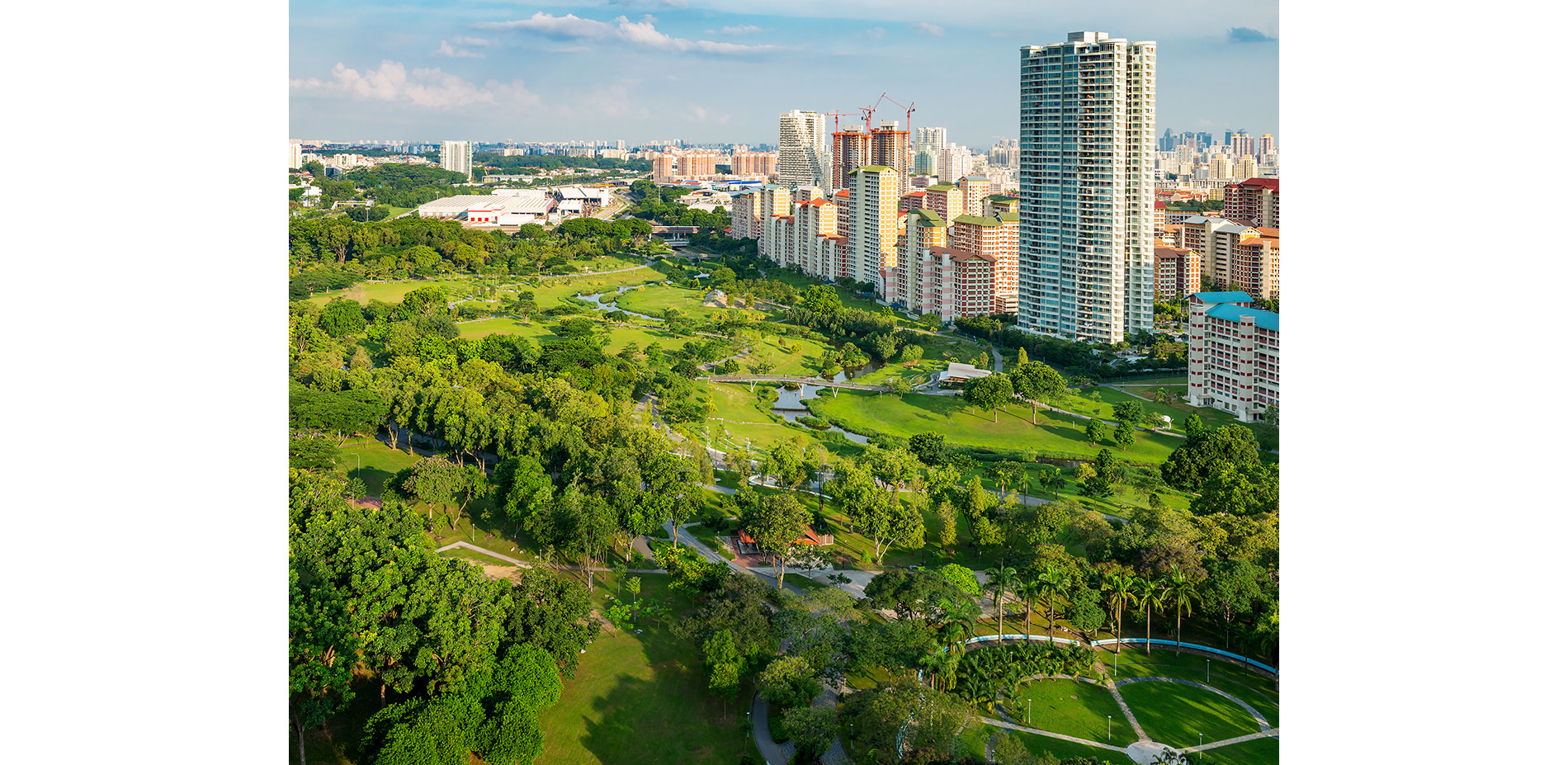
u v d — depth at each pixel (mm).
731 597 135750
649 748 116188
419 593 118312
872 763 111438
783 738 117375
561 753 115125
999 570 160625
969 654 130250
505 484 175250
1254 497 186500
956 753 110562
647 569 163625
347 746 112062
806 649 126625
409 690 114000
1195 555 146750
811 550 164125
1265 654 135625
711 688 125438
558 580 131625
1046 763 108125
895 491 199875
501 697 115438
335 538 127938
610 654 134875
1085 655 134375
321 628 111125
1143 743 120375
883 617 143125
